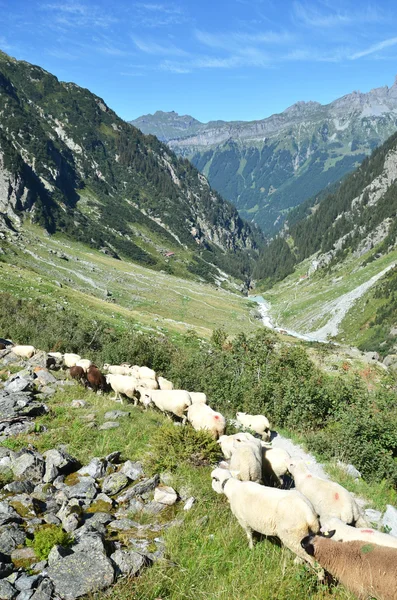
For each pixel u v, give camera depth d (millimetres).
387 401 19594
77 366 19578
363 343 146000
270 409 20281
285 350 30047
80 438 11750
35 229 190250
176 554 7168
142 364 30062
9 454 10266
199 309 146625
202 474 10422
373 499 11461
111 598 6008
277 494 7613
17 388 15781
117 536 7695
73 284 125188
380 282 175750
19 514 8031
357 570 6336
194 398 17906
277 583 6488
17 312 43156
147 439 12320
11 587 5969
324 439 15867
